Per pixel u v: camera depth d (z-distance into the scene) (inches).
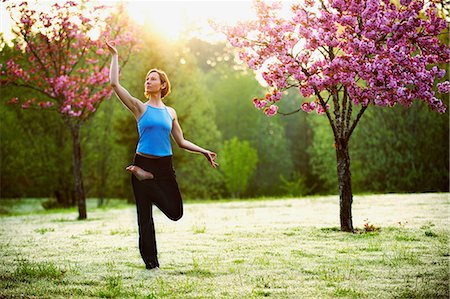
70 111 578.6
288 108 2368.4
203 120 1537.9
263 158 2220.7
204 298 175.8
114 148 1376.7
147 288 193.9
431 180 1087.0
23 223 543.5
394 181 1133.1
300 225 391.2
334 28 319.9
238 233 351.9
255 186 2117.4
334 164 1432.1
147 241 231.3
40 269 229.3
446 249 260.1
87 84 627.5
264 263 237.1
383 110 1129.4
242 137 2268.7
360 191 1320.1
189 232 368.5
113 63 230.1
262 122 2246.6
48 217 653.3
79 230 426.9
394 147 1130.0
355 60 306.2
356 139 1205.1
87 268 236.7
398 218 415.2
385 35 319.0
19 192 1255.5
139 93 1323.8
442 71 311.9
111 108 1346.0
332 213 498.6
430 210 470.6
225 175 1819.6
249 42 336.5
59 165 1189.7
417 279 197.8
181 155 1382.9
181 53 1491.1
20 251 299.4
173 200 225.8
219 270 224.2
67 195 1239.5
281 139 2219.5
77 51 628.7
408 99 312.0
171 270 226.8
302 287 189.3
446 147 1074.1
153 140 225.0
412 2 320.5
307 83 326.0
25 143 1172.5
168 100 1359.5
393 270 215.0
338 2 315.0
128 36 626.2
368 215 450.6
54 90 589.9
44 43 594.9
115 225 468.4
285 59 323.9
